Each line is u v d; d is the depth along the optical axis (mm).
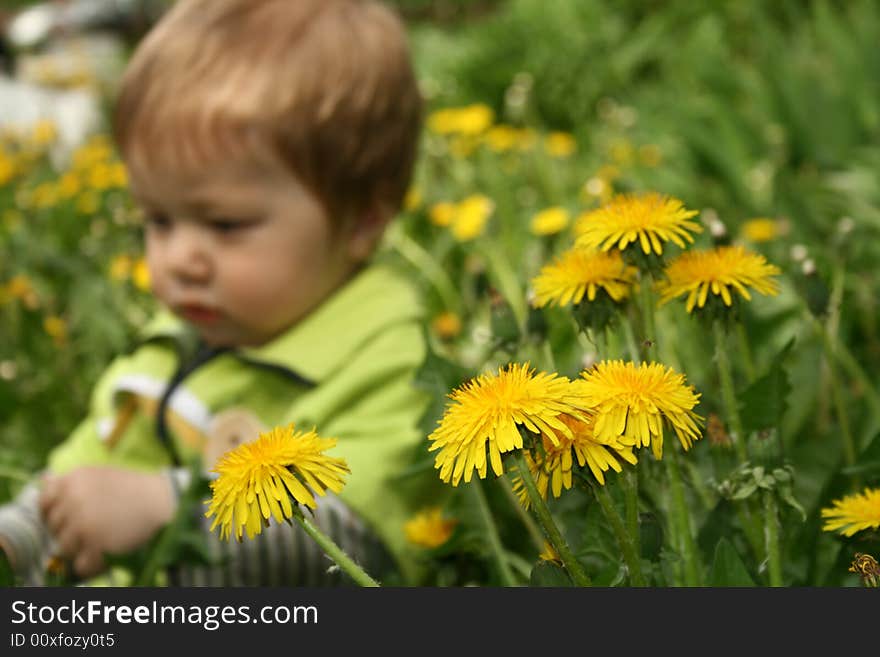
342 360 1194
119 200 2463
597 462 545
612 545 704
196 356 1301
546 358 935
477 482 921
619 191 1985
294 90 1175
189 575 1027
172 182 1167
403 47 1326
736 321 706
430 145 2457
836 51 3336
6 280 2031
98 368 1795
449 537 942
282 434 590
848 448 908
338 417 1164
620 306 728
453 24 6406
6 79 4746
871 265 1865
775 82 2984
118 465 1349
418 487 1096
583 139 3467
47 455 1462
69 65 4641
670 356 1184
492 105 4156
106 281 1953
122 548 1033
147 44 1231
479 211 1681
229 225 1176
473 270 1392
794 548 811
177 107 1152
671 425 576
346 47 1238
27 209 2395
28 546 1115
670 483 693
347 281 1287
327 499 1057
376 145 1254
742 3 4426
